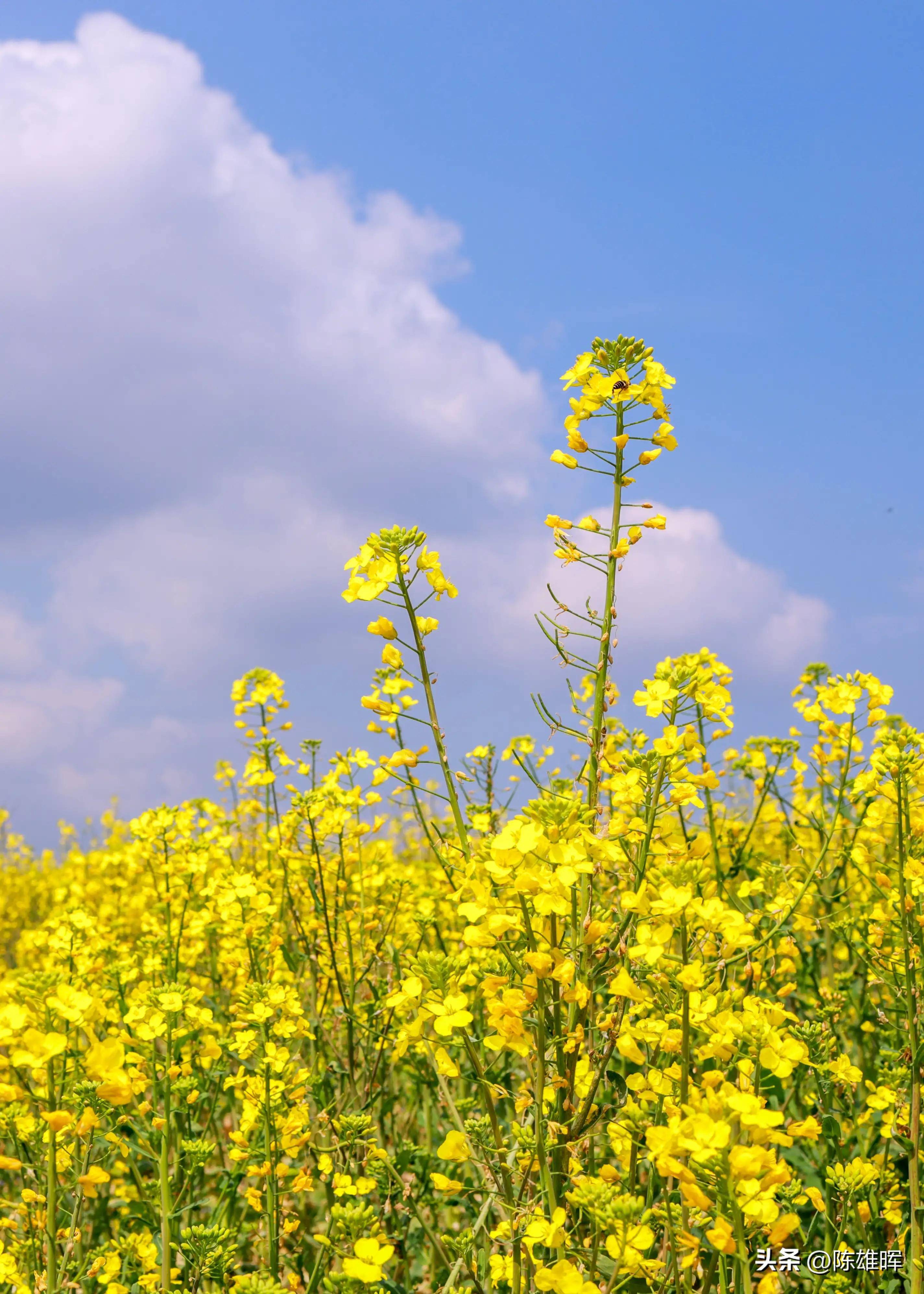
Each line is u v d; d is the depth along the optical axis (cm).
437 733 157
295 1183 162
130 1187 185
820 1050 167
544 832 141
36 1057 140
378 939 196
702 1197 132
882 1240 167
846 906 196
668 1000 145
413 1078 198
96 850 433
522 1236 140
